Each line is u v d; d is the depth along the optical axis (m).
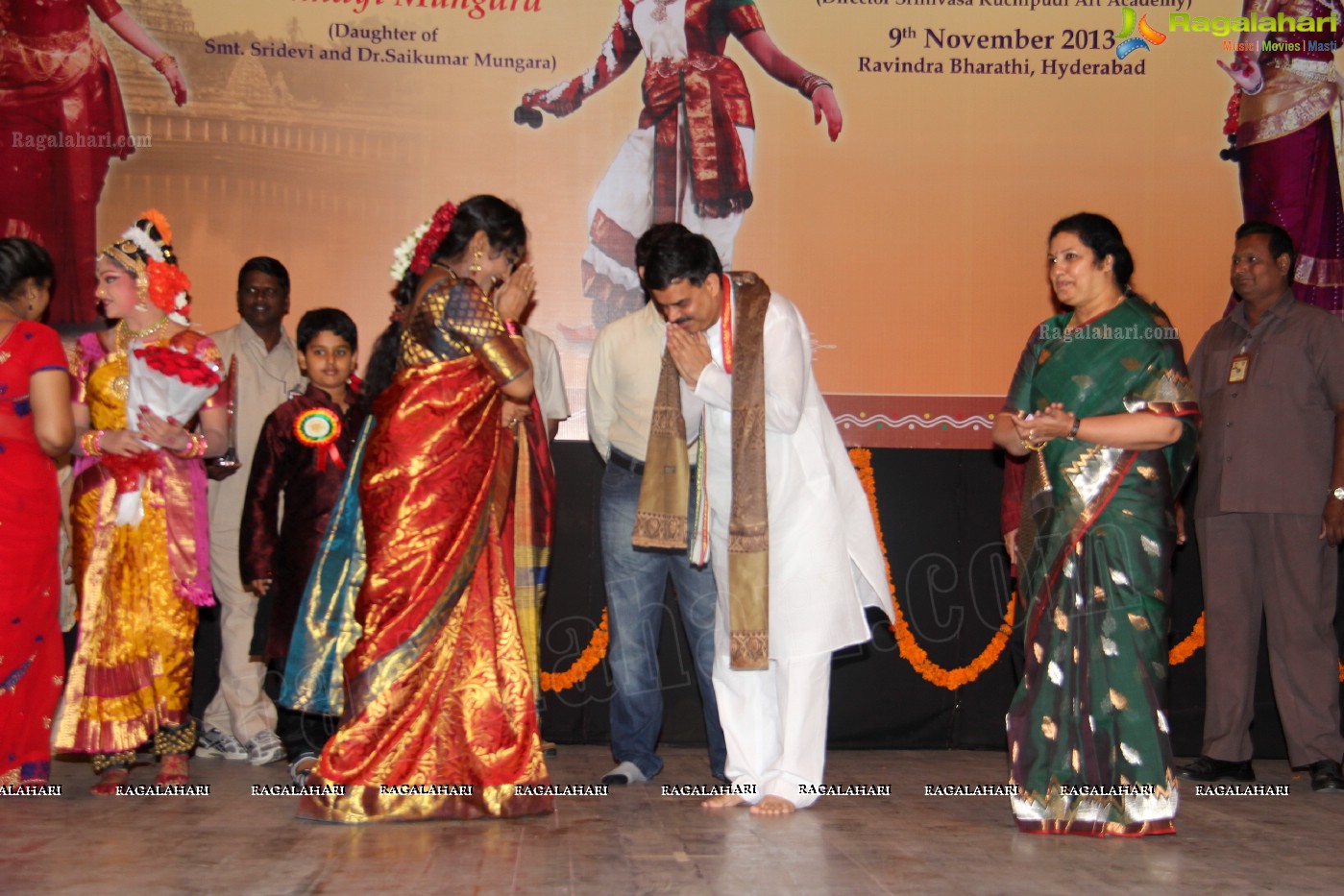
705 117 5.34
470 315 3.41
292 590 4.21
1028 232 5.36
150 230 4.18
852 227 5.34
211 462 4.37
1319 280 5.36
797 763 3.68
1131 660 3.39
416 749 3.40
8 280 3.91
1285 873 2.96
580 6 5.33
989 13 5.39
